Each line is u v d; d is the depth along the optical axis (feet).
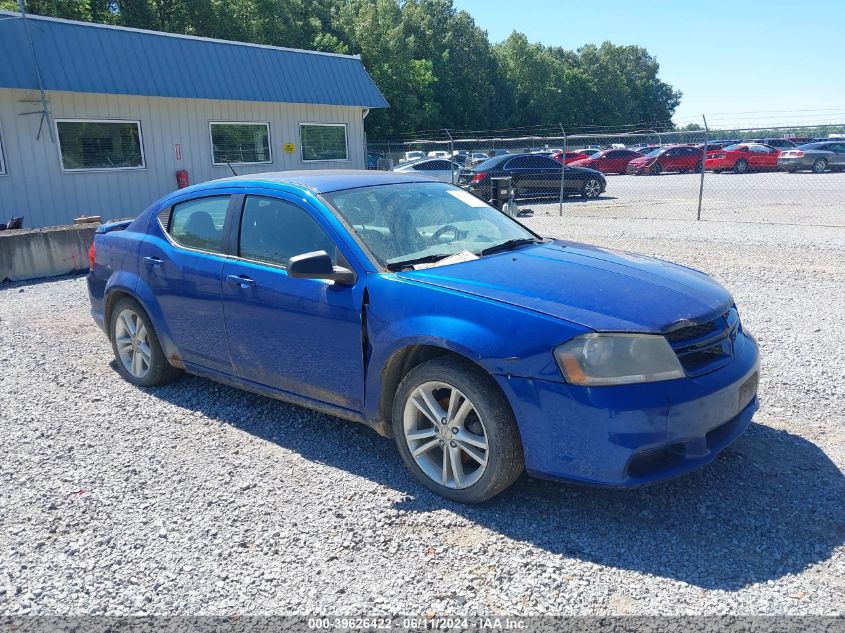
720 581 8.98
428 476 11.48
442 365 10.89
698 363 10.51
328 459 12.94
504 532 10.31
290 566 9.61
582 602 8.67
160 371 16.72
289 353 13.11
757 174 105.40
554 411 9.89
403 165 76.07
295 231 13.25
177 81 48.49
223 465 12.80
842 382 15.69
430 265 12.24
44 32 42.70
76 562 9.86
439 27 220.43
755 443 12.86
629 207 59.88
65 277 33.94
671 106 358.84
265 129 56.18
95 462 13.07
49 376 18.34
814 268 29.40
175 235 15.66
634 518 10.57
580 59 308.81
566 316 10.14
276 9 146.92
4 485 12.23
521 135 260.01
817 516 10.41
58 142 44.83
